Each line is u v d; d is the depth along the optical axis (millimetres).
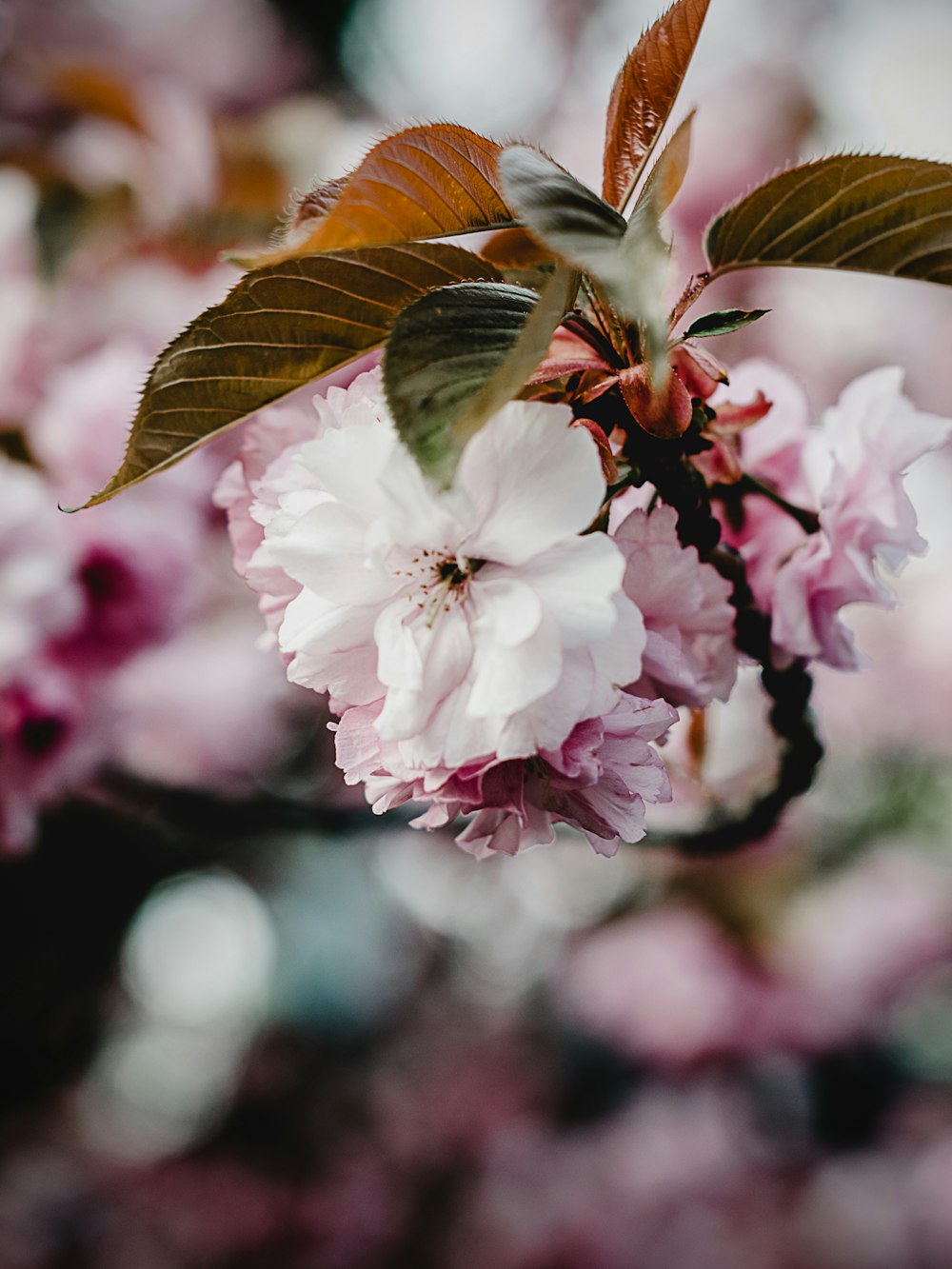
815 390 897
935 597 1021
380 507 299
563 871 1328
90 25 927
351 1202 1239
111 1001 1054
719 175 791
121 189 659
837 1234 1145
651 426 304
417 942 1439
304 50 1021
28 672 489
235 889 1226
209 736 693
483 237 371
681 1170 1199
